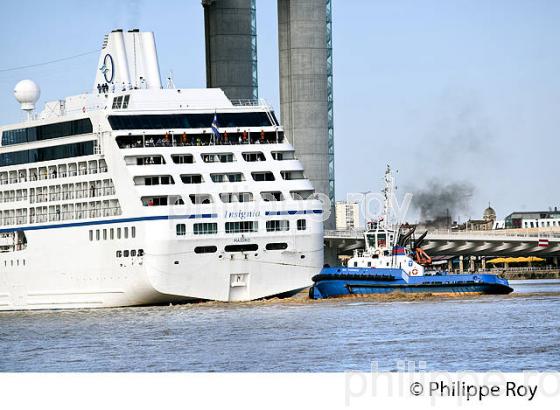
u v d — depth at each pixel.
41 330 157.12
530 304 169.62
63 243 183.62
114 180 175.50
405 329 143.88
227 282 173.50
